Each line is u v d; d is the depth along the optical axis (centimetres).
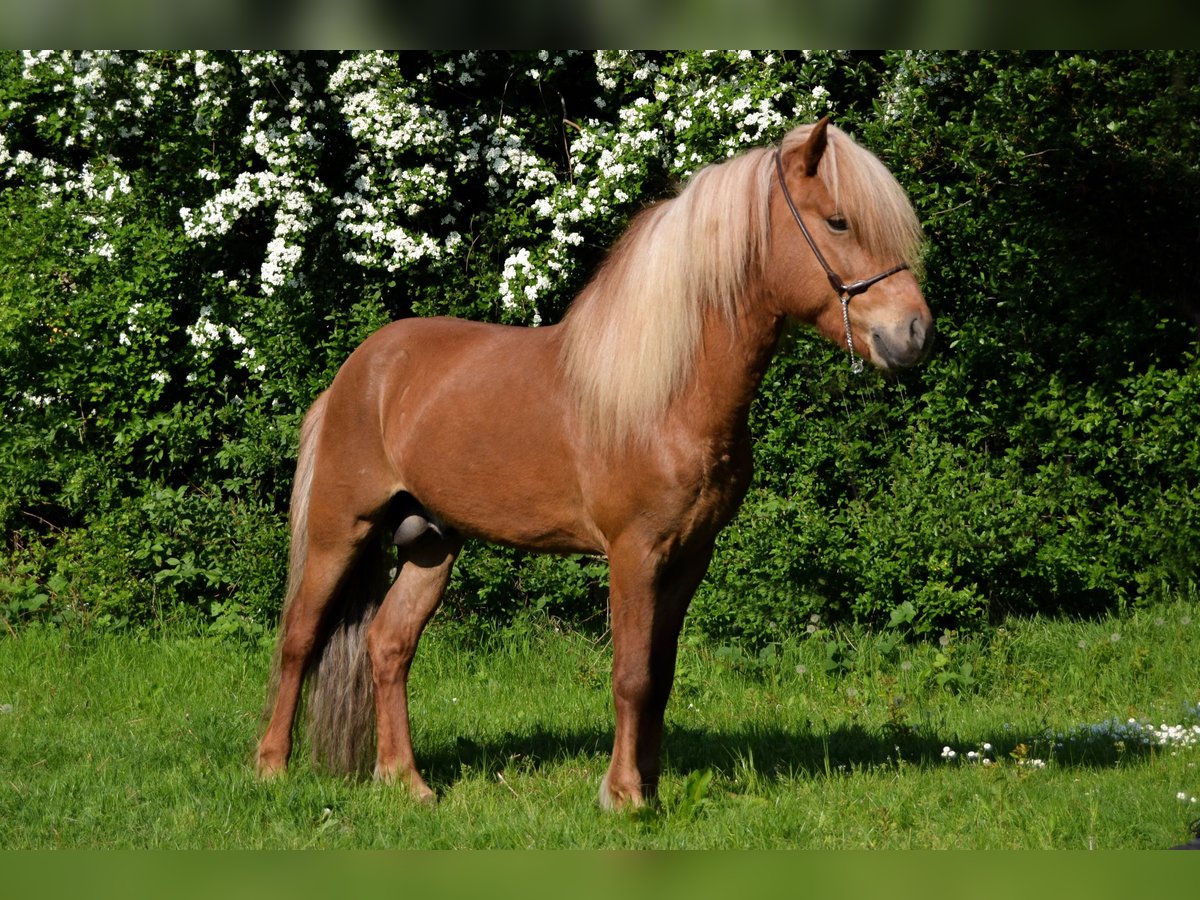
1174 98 750
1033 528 824
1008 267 828
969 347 838
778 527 801
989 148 796
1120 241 812
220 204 846
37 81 897
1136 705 677
